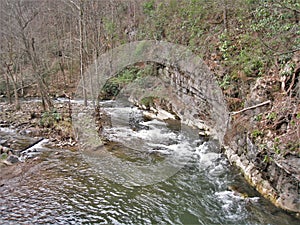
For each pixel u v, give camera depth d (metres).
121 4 24.19
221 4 13.12
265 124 6.52
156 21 18.53
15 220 5.40
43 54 23.84
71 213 5.67
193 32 13.96
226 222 5.28
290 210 5.29
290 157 5.18
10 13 15.09
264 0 8.37
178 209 5.80
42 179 7.24
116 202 6.10
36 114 14.12
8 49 17.86
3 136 11.27
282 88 6.85
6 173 7.64
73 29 24.72
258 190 6.24
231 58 10.11
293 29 7.65
